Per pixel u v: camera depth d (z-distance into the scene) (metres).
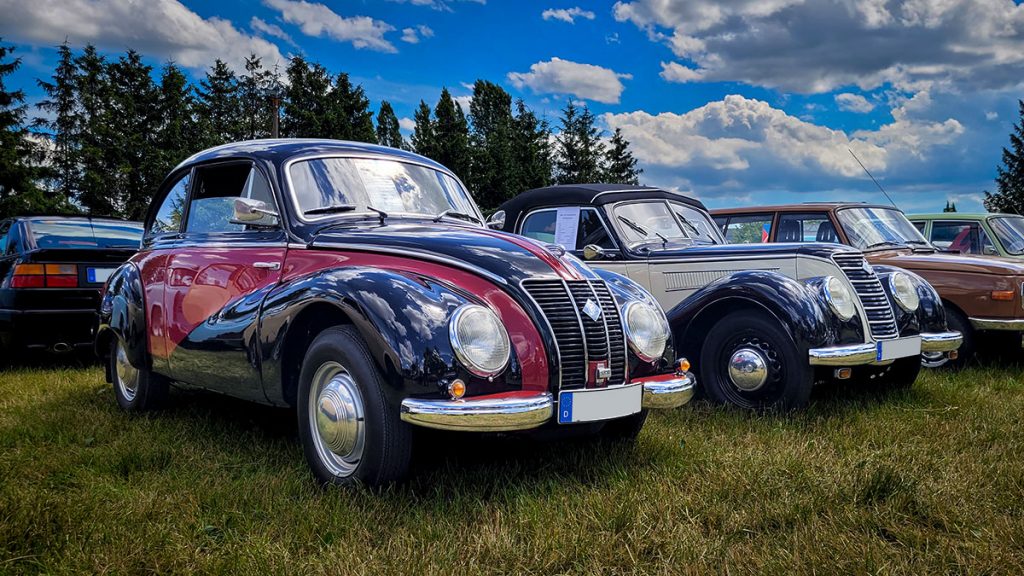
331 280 3.16
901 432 4.21
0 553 2.40
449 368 2.84
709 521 2.86
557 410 3.07
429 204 4.25
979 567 2.44
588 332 3.21
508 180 46.84
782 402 4.68
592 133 57.59
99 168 41.91
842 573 2.40
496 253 3.28
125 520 2.72
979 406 4.96
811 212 7.56
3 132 37.66
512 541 2.58
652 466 3.51
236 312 3.69
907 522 2.84
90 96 45.59
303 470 3.40
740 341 4.93
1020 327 6.64
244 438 3.96
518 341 3.04
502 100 62.25
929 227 9.02
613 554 2.52
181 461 3.57
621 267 5.71
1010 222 8.82
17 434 4.04
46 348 6.35
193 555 2.46
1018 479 3.31
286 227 3.72
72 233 6.96
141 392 4.54
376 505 2.86
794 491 3.10
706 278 5.38
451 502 2.98
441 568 2.38
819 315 4.68
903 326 5.37
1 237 7.22
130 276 4.64
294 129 49.34
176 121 45.59
